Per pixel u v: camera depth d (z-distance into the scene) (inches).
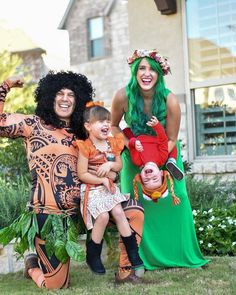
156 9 311.1
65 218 149.2
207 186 247.4
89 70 721.0
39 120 154.4
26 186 238.5
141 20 316.8
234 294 136.1
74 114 155.6
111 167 147.6
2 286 161.0
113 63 700.0
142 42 317.1
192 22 302.2
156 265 167.5
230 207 218.7
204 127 301.1
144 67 158.6
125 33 689.6
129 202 152.6
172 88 307.0
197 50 301.1
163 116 163.0
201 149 301.7
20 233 153.0
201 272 161.6
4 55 549.0
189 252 169.5
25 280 168.6
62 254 144.6
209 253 196.4
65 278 150.1
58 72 161.5
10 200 207.5
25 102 505.4
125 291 142.6
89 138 150.7
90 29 724.0
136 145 156.7
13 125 150.9
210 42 297.4
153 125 155.9
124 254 152.9
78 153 152.3
